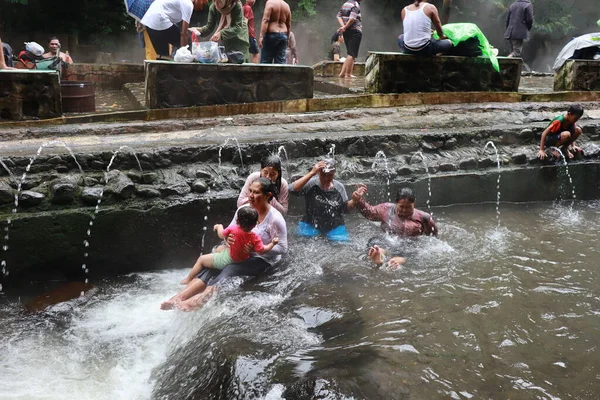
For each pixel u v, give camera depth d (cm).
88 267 528
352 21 1105
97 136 630
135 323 450
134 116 683
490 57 845
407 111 788
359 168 649
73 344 421
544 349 366
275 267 498
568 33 2625
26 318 459
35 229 499
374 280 473
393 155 677
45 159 531
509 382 326
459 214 661
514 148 734
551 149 726
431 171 671
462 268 502
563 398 311
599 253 548
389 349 357
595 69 928
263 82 743
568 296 448
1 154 536
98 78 1098
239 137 651
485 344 369
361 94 802
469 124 771
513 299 439
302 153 639
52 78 641
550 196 728
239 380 323
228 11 820
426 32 805
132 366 396
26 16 1947
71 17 2044
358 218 636
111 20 2089
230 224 527
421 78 834
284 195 548
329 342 370
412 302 432
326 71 1232
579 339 380
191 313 443
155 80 690
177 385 354
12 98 632
